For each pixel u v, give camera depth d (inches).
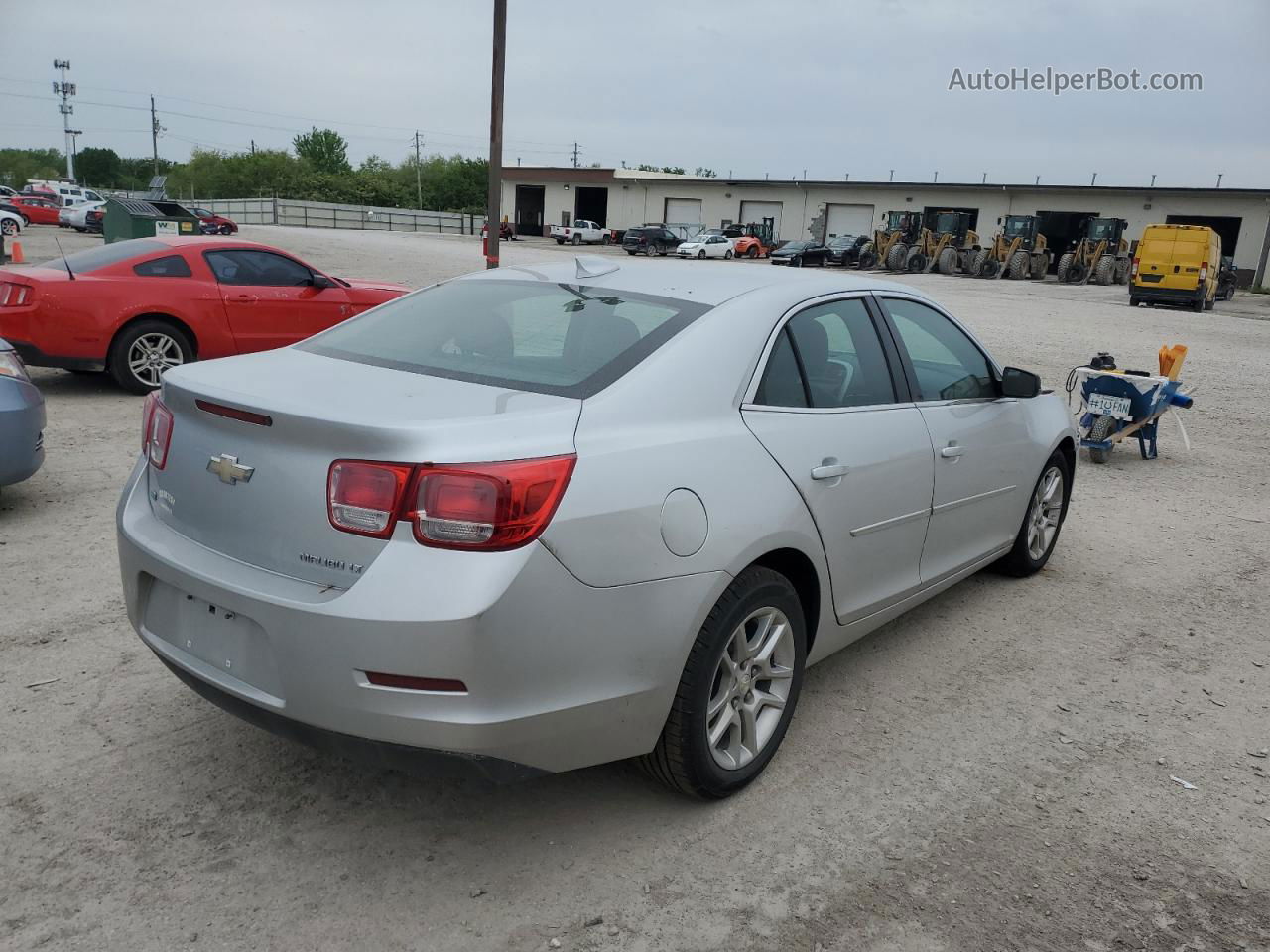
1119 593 201.2
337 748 95.9
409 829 112.2
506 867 106.3
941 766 131.2
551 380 110.0
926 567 157.0
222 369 115.0
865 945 97.0
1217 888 108.7
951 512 159.0
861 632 145.1
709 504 108.1
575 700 98.0
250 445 99.8
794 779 126.1
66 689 139.2
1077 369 334.0
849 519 131.3
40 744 125.1
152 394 121.1
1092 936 100.0
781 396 125.2
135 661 148.6
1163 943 99.6
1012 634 177.3
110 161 5610.2
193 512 106.0
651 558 101.7
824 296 139.6
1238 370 594.2
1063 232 1974.7
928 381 156.9
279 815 113.4
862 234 2160.4
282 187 3966.5
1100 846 115.1
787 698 125.3
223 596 98.2
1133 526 253.0
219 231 1454.2
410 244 1637.6
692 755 111.0
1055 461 200.7
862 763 131.0
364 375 112.3
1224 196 1771.7
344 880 103.0
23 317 320.2
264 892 100.6
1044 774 130.3
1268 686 160.6
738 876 106.6
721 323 121.4
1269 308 1347.2
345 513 92.3
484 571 90.1
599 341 117.3
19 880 100.2
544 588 93.4
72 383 370.9
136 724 131.2
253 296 358.6
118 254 346.6
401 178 4338.1
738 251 1956.2
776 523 115.8
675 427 109.4
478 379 110.7
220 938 93.7
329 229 2426.2
